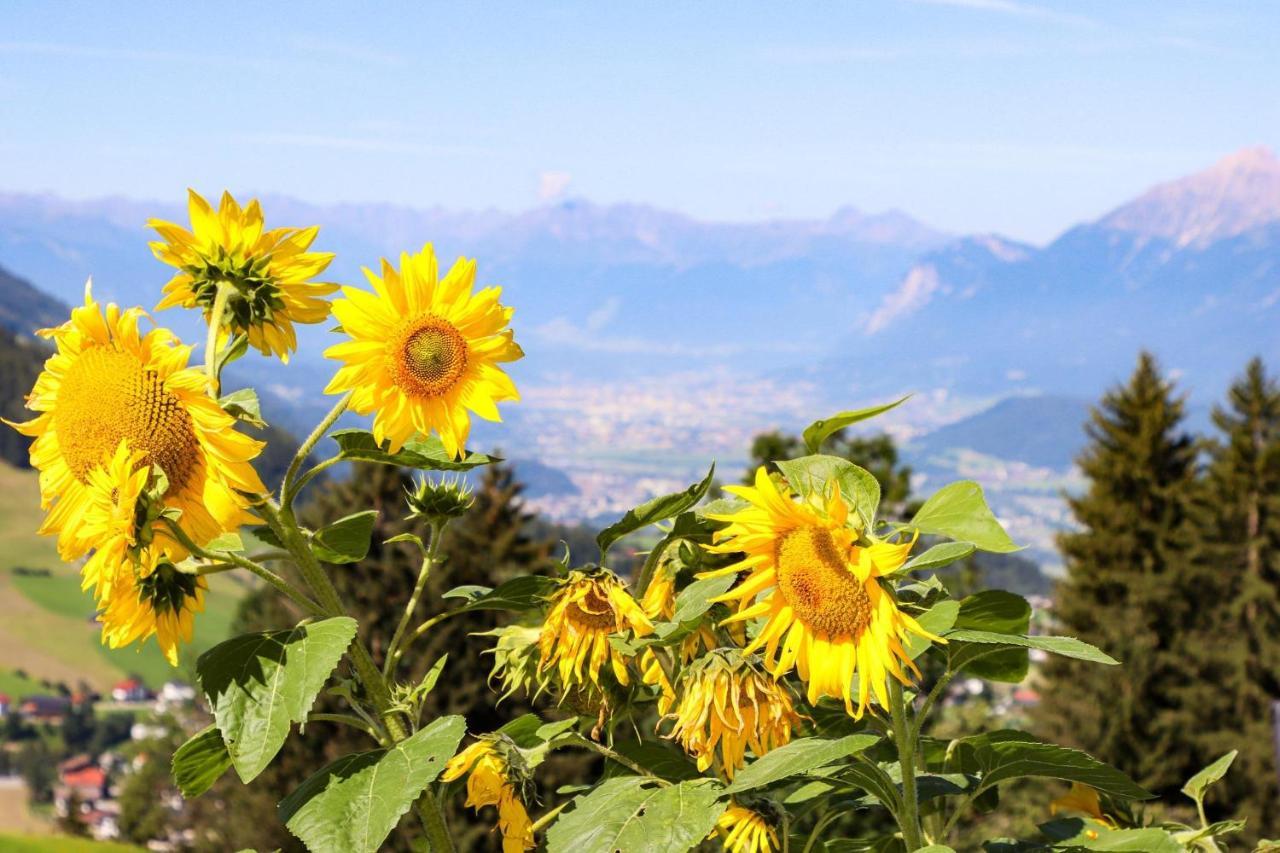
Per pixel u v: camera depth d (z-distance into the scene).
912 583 2.33
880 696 1.94
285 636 2.04
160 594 2.04
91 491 1.96
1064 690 35.50
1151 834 1.99
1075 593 40.53
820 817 2.44
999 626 2.28
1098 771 2.09
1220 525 41.25
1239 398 42.47
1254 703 36.59
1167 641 39.19
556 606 2.25
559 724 2.30
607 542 2.33
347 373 2.20
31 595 169.62
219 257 2.15
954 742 2.43
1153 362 43.34
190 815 23.55
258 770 1.91
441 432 2.22
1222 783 33.56
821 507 1.98
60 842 29.94
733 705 2.09
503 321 2.26
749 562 1.99
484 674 17.56
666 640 2.24
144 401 2.02
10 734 134.62
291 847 19.66
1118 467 42.00
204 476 2.05
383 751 2.03
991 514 1.91
